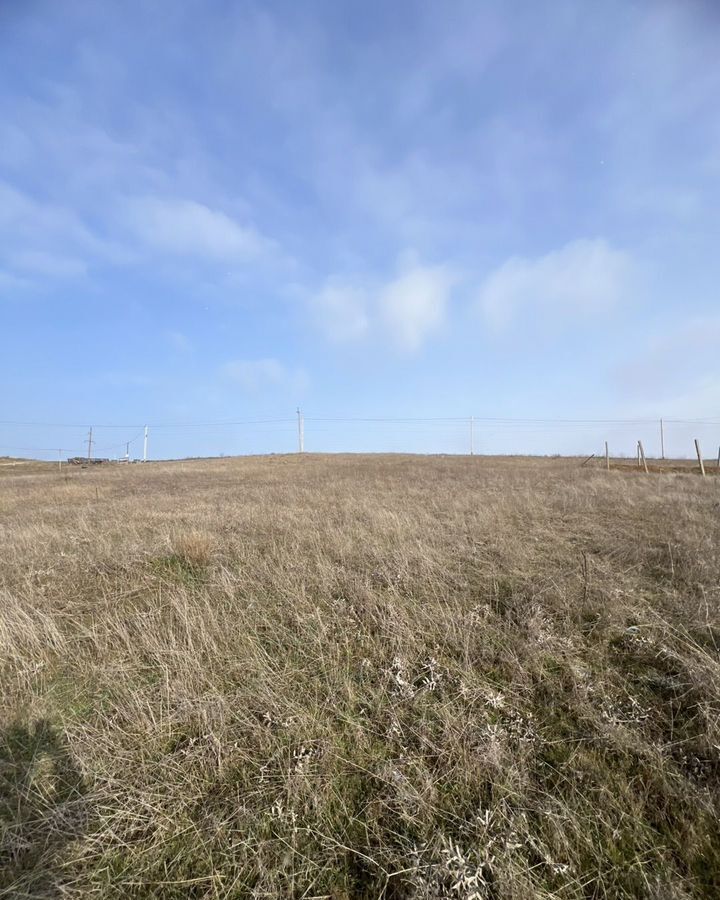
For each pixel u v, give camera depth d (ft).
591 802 7.70
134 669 12.16
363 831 7.41
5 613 14.92
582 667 11.18
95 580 19.10
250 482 67.87
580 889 6.44
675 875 6.56
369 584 16.37
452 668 11.50
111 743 9.21
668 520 25.58
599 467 84.38
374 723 9.82
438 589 15.99
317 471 86.84
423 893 6.37
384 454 162.91
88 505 42.29
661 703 9.86
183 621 13.91
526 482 50.01
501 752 8.61
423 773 8.28
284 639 13.37
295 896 6.57
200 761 8.74
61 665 12.65
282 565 19.26
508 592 15.78
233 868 6.93
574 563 18.10
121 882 6.75
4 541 26.04
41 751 9.28
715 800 7.55
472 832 7.23
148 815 7.73
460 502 33.50
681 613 13.24
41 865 7.00
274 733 9.53
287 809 7.76
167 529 26.50
